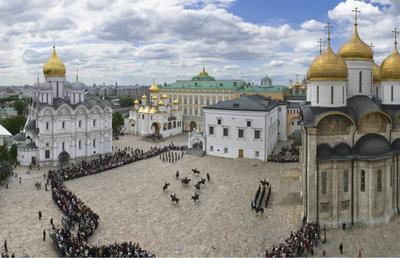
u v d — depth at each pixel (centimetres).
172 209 6950
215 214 6656
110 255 4950
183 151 12231
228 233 5853
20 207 7188
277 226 6066
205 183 8562
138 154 11719
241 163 10444
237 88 17525
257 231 5897
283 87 18175
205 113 11588
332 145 6247
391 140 6569
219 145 11406
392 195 6347
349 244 5378
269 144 11331
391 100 6975
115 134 16400
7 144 12356
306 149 6131
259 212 6638
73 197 7350
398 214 6469
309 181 5997
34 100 11794
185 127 18388
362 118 6253
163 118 16112
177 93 18712
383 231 5825
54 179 8681
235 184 8431
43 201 7562
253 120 10800
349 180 6078
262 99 12650
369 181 5978
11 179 9312
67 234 5544
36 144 10856
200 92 18000
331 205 6034
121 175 9456
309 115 6456
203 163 10556
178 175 9181
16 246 5497
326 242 5459
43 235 5819
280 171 9481
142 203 7312
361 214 6078
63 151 11138
